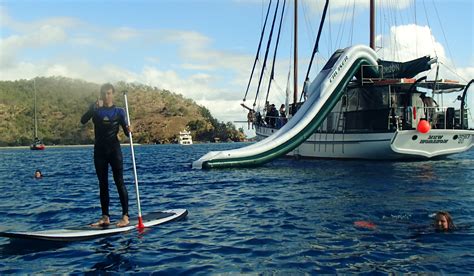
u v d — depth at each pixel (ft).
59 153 291.99
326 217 37.47
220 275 22.89
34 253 27.27
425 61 97.30
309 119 96.53
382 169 83.05
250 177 75.20
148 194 56.03
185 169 99.50
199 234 31.86
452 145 98.63
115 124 31.99
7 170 114.93
